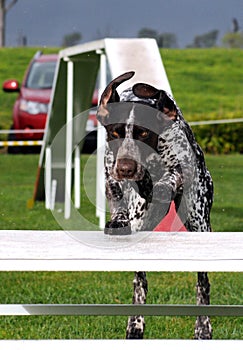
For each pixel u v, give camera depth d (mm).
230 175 24609
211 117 33219
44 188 19312
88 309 6785
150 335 8688
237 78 42438
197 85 41656
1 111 39531
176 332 8797
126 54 13336
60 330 8852
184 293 10703
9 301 10305
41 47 47344
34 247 6367
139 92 7074
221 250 6258
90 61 15266
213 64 44094
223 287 11023
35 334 8727
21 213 18094
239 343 5992
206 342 5996
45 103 27156
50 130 16688
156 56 13328
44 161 17984
